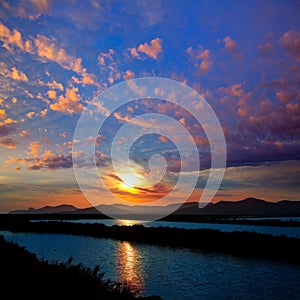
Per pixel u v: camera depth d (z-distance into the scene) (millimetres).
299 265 23438
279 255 27125
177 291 16672
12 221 87312
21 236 50781
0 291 9844
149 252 31688
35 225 69562
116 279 19609
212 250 31844
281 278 19391
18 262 13805
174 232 43594
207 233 39625
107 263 25578
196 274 21047
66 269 12555
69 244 39438
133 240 42969
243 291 16578
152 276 20547
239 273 21078
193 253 30422
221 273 21203
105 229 55562
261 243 31312
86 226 62719
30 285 10375
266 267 22891
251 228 58781
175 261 26234
